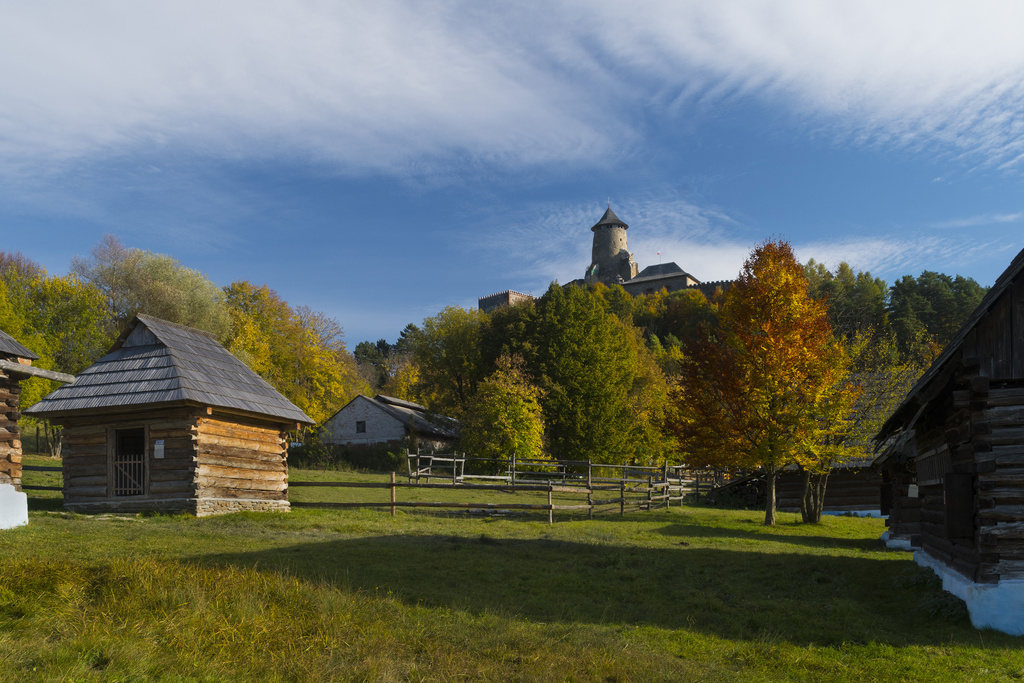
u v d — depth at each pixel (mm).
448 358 53125
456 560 12117
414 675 6180
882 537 17953
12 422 14594
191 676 5613
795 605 10172
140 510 17875
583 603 9602
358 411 53812
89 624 6461
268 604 7820
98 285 45438
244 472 19578
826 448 20922
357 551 12477
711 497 30906
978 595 9266
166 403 17688
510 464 35750
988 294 10031
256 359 50906
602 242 142000
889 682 7059
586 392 44906
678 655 7648
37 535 12719
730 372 21250
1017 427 9570
